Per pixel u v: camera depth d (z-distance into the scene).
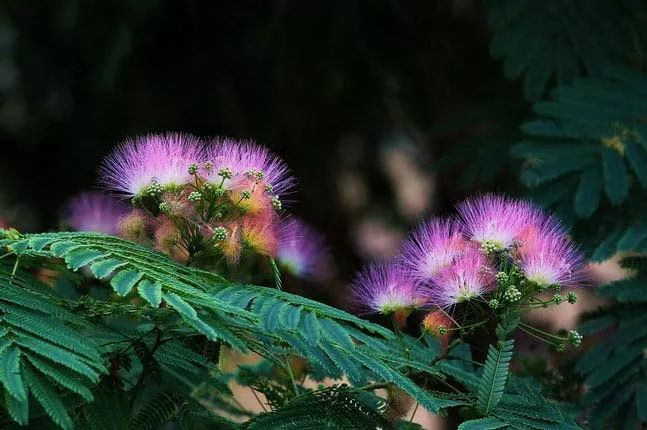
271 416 4.29
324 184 10.02
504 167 8.29
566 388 6.14
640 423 5.81
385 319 4.86
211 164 4.32
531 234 4.44
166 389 4.57
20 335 3.41
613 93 7.14
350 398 4.42
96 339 4.20
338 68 9.88
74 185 9.36
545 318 6.51
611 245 6.33
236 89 9.83
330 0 9.74
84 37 9.05
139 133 9.47
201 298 3.55
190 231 4.30
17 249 3.78
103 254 3.75
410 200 9.91
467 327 4.50
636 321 6.07
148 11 9.05
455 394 4.49
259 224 4.41
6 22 9.16
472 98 9.82
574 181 6.63
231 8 9.59
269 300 3.80
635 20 7.89
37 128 9.38
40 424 3.69
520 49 7.80
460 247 4.53
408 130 10.06
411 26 9.97
